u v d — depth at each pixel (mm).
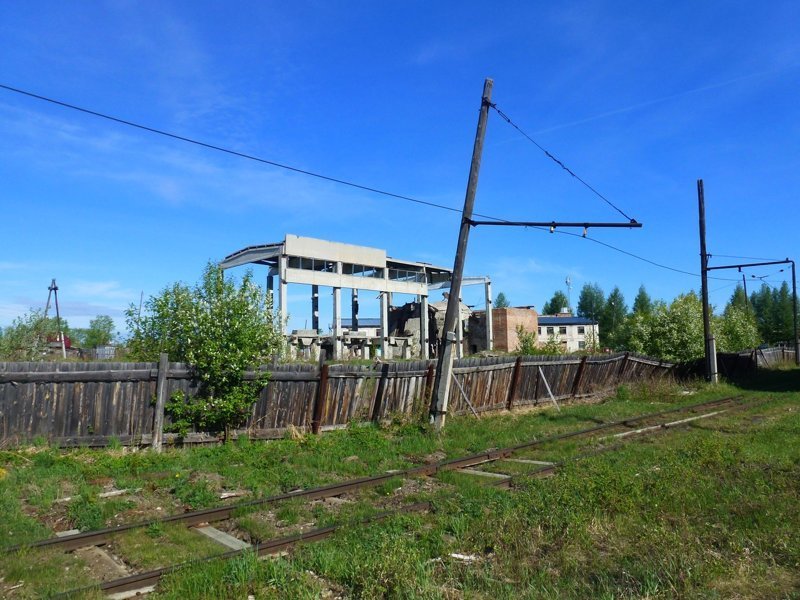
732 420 16266
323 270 46719
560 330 98688
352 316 53562
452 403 16719
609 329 118062
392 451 12078
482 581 5441
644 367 27266
